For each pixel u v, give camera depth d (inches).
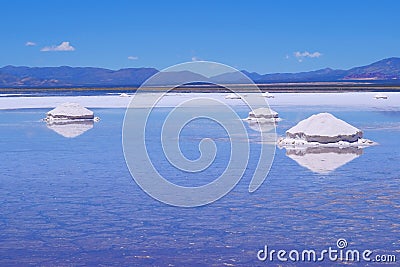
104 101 1752.0
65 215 345.4
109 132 817.5
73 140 724.0
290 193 397.7
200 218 336.8
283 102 1601.9
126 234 305.6
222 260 264.4
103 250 279.4
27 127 907.4
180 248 281.7
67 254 273.9
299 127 671.8
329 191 401.4
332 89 2800.2
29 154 598.2
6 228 318.0
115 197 393.4
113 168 509.0
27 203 377.1
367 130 797.9
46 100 1878.7
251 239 294.5
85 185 434.3
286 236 298.4
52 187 427.2
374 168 490.3
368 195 386.6
